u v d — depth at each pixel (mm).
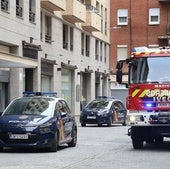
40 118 17547
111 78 65688
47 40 38594
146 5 66500
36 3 35219
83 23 47969
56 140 17781
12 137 17016
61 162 14828
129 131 18922
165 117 17719
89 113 35750
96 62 54469
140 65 18234
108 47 60594
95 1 53094
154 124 17797
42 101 18891
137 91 18062
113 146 20406
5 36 30047
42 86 37938
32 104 18641
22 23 32688
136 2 66812
